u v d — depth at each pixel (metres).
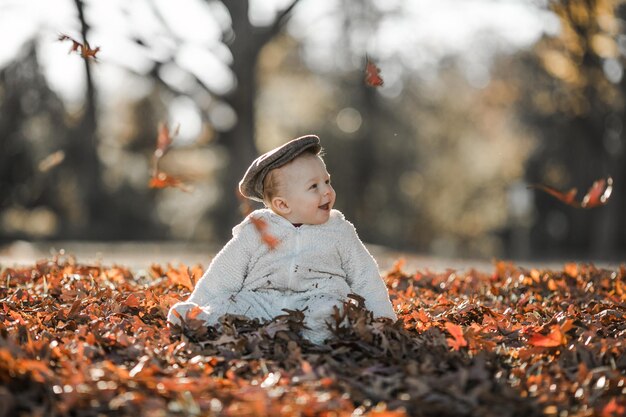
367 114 37.50
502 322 4.37
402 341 3.77
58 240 35.44
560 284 5.91
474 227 44.94
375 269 4.34
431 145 42.03
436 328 4.07
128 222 38.09
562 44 19.77
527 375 3.46
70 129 33.38
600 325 4.31
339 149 37.28
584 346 3.73
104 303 4.77
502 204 42.47
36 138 33.47
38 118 31.12
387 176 38.75
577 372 3.49
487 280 6.59
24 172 34.41
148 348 3.61
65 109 30.75
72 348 3.60
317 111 37.06
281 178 4.23
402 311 4.71
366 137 37.41
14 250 19.41
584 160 34.25
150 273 6.59
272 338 3.86
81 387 3.02
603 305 4.97
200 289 4.26
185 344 3.71
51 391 3.06
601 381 3.27
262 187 4.32
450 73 41.12
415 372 3.35
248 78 21.38
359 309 3.97
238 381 3.23
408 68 37.69
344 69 35.97
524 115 33.59
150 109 37.50
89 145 34.56
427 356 3.57
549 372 3.51
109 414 2.93
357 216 38.31
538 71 27.97
